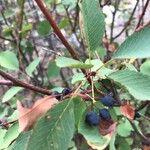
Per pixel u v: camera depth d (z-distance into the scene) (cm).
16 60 25
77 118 15
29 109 14
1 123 20
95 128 15
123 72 14
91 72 16
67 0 29
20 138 15
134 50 14
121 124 23
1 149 17
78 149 28
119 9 44
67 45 18
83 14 15
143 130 29
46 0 33
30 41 42
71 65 14
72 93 15
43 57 43
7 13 37
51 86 40
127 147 23
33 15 42
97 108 15
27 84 19
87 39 16
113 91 17
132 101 22
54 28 17
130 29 43
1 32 42
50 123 14
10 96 23
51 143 14
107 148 18
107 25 43
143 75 14
